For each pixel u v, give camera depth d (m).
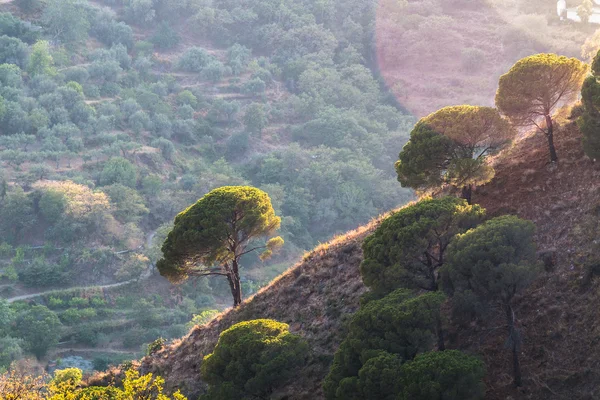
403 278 48.75
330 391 44.44
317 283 65.38
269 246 71.75
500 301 47.16
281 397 53.28
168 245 67.56
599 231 50.34
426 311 43.78
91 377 74.44
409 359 43.41
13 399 47.19
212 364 50.97
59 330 168.62
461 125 56.62
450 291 47.78
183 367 67.06
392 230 49.62
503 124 57.50
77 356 163.38
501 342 47.09
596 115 53.88
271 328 52.00
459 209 50.22
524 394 43.78
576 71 57.72
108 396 46.62
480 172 56.78
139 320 178.12
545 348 45.50
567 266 49.66
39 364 156.00
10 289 191.38
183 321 180.88
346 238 69.81
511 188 59.91
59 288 195.00
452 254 46.41
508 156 64.19
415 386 39.59
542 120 65.06
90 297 189.62
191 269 70.25
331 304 61.44
